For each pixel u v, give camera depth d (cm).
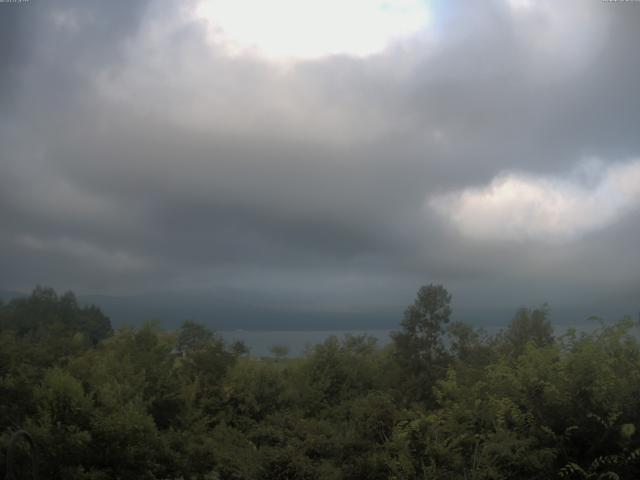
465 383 910
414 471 659
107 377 915
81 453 712
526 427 649
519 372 661
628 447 593
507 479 636
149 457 756
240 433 941
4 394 824
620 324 688
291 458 711
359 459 687
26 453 696
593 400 604
